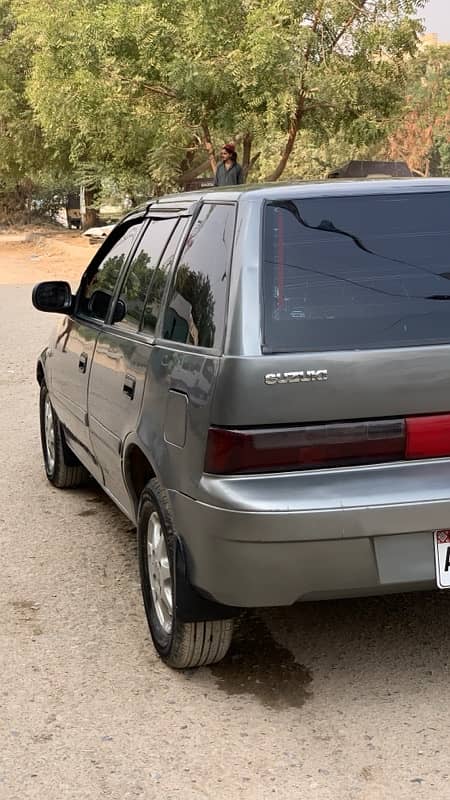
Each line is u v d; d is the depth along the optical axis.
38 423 9.47
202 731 3.82
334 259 3.91
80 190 51.41
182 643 4.14
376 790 3.37
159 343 4.42
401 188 4.16
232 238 3.98
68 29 25.27
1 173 45.97
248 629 4.77
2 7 43.16
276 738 3.75
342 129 24.81
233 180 19.12
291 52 20.97
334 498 3.59
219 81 21.41
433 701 3.99
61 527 6.41
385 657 4.41
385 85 22.95
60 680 4.29
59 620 4.93
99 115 25.02
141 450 4.36
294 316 3.77
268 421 3.62
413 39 22.58
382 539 3.64
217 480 3.68
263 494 3.61
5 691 4.20
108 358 5.15
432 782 3.41
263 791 3.39
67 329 6.37
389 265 3.92
